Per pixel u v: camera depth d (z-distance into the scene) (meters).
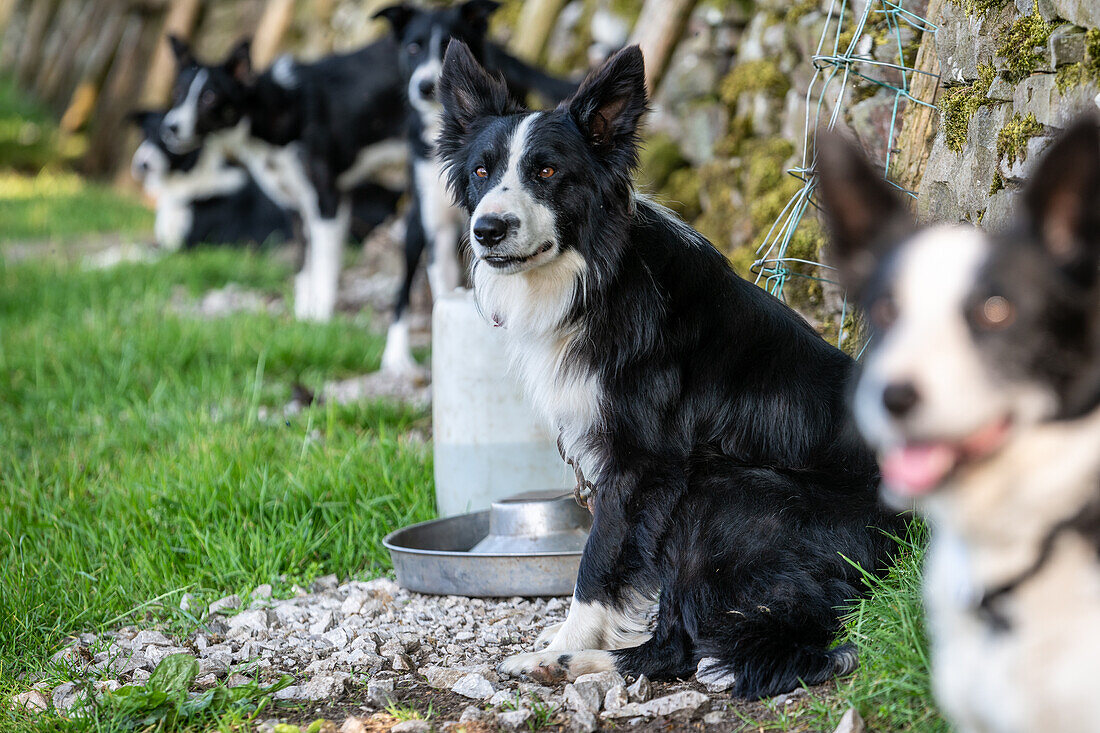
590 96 3.07
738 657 2.69
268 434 4.93
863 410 1.52
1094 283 1.49
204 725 2.65
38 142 17.88
